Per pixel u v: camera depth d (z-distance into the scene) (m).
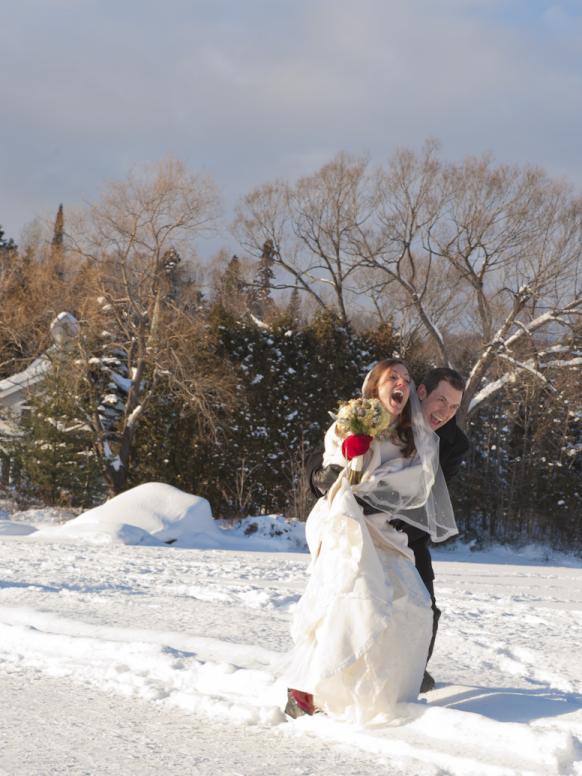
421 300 45.88
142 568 14.24
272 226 50.91
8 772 3.63
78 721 4.47
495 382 43.47
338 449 4.71
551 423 44.81
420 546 5.02
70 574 12.62
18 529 26.30
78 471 35.47
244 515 38.28
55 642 6.18
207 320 40.03
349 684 4.39
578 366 42.69
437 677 5.92
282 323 41.34
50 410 35.81
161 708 4.74
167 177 35.56
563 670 6.47
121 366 38.47
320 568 4.61
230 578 12.98
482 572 18.58
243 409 38.69
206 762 3.81
